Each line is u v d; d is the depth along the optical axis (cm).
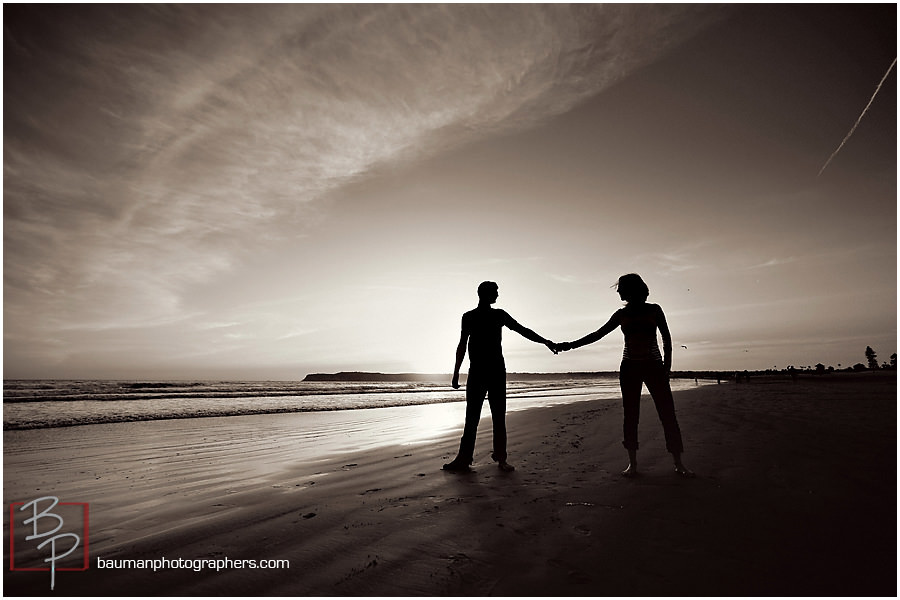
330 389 4256
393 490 357
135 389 3562
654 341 386
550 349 452
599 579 190
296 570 209
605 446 532
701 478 347
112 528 279
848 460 378
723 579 187
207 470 484
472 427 441
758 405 888
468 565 208
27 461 562
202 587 193
